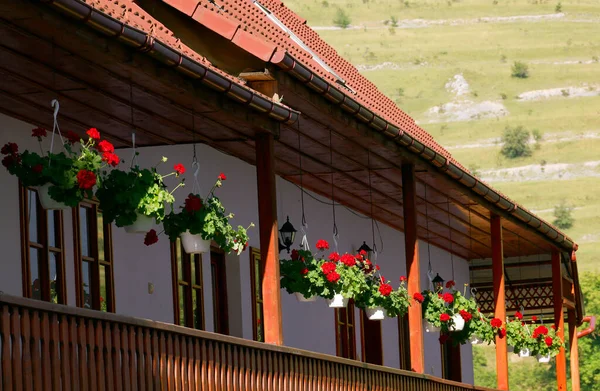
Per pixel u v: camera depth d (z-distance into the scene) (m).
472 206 23.31
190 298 17.78
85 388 10.59
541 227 25.61
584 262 136.25
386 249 25.72
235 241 14.02
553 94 146.88
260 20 19.39
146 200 12.12
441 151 24.31
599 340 95.88
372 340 25.14
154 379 11.88
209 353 13.08
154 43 11.62
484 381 105.50
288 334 20.97
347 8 153.75
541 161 142.88
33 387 9.83
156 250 16.86
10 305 9.55
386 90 148.88
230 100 13.90
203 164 18.14
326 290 17.09
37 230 14.27
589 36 150.50
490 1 152.50
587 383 95.62
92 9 10.62
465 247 29.23
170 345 12.25
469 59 149.88
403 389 18.95
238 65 14.97
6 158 11.30
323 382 16.05
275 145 18.02
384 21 152.38
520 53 149.75
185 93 12.94
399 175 20.53
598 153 142.75
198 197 13.51
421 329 19.67
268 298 14.89
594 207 139.75
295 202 21.42
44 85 12.64
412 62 150.50
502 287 23.80
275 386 14.65
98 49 11.21
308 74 15.20
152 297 16.64
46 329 10.06
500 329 23.66
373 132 17.59
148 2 15.48
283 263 17.08
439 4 153.38
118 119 14.42
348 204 23.61
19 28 10.59
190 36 15.32
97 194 12.05
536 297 30.70
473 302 22.53
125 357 11.31
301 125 16.70
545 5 152.38
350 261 17.78
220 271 19.09
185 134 15.46
